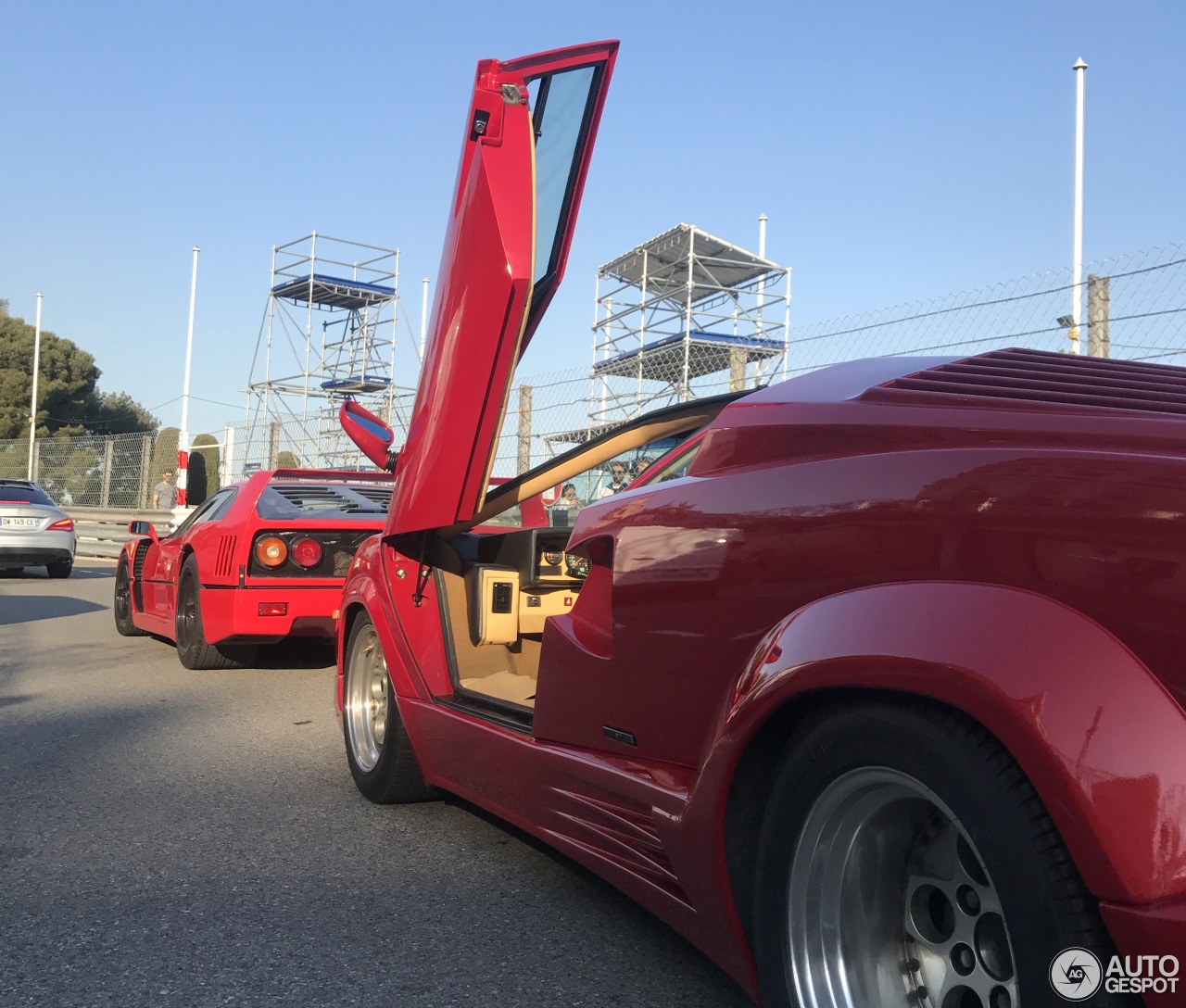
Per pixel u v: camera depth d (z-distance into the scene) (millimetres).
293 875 3074
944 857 1665
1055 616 1435
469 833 3484
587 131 3316
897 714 1555
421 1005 2246
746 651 1923
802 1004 1719
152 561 7582
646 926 2699
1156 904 1260
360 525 6238
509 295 2787
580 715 2422
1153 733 1314
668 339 13414
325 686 6297
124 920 2721
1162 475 1424
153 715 5391
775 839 1774
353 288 25547
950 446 1729
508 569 3551
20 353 46219
